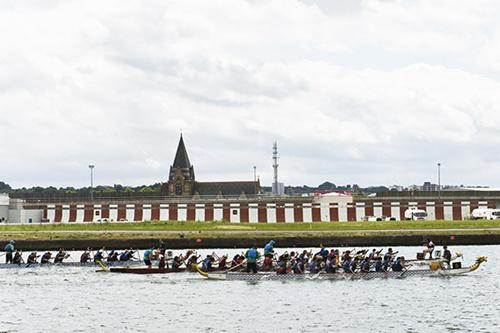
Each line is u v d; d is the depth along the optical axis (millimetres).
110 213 194500
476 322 54844
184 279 83938
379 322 55031
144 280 83312
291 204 189125
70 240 130750
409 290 71812
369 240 135250
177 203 192750
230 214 190000
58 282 81875
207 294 70750
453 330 51906
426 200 187625
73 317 58594
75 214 195375
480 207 187750
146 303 65375
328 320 56000
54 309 62562
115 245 130500
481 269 91688
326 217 188375
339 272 81938
